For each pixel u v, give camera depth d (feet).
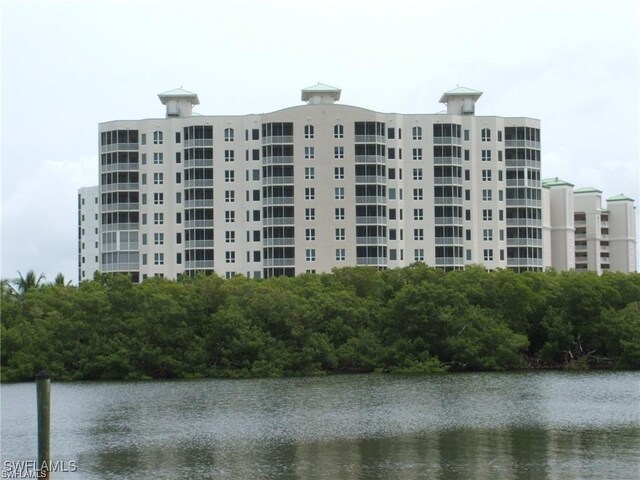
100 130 601.62
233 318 449.06
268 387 389.60
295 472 209.46
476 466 212.02
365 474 205.77
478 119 600.39
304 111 574.97
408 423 278.05
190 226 583.99
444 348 455.63
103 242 598.34
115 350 435.53
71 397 361.30
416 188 587.68
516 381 401.49
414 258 584.81
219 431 268.82
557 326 465.47
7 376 428.56
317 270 570.46
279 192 572.92
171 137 592.19
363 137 574.56
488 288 479.82
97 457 230.68
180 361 442.91
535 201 608.19
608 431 258.37
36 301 470.80
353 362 459.32
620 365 456.86
